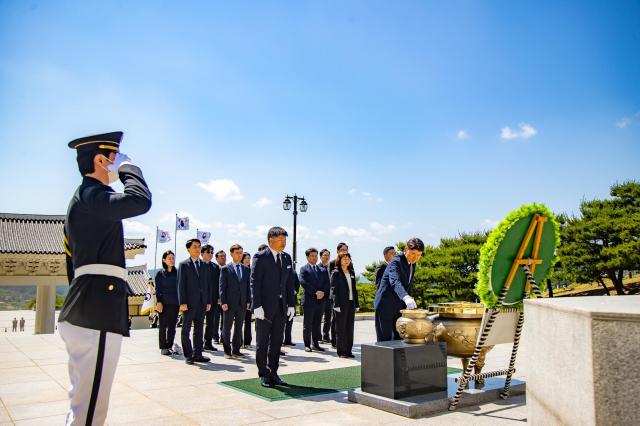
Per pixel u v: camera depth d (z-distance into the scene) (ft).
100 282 9.64
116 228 10.08
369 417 15.10
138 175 9.88
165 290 30.83
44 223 96.94
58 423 14.94
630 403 7.11
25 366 25.29
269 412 15.79
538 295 15.51
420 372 16.65
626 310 7.59
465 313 17.34
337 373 23.30
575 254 84.23
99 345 9.41
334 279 29.60
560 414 8.52
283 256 21.26
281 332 20.59
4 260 83.35
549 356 9.11
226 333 29.25
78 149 10.28
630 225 78.13
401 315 19.45
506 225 14.87
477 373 17.87
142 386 20.16
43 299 86.94
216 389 19.49
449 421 14.61
